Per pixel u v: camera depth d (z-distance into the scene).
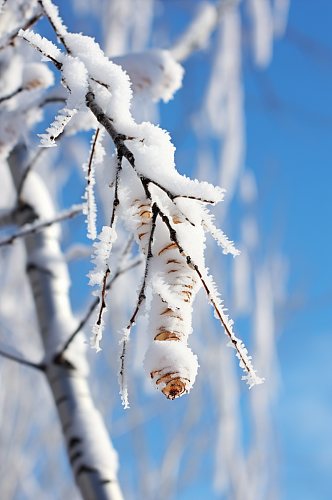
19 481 2.46
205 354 2.59
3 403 2.52
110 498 1.12
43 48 0.89
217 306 0.83
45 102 1.19
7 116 1.20
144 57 1.16
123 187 0.86
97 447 1.20
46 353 1.36
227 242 0.84
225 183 2.41
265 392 2.53
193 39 1.71
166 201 0.85
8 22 1.03
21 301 2.58
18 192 1.60
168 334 0.83
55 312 1.44
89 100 0.88
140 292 0.84
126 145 0.87
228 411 2.48
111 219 0.85
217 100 2.44
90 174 0.93
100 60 0.89
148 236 0.85
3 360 2.61
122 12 2.22
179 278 0.83
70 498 2.63
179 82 1.18
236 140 2.41
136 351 2.33
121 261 1.06
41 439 2.66
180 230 0.84
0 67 1.23
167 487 2.52
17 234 1.25
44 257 1.53
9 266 2.56
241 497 2.33
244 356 0.83
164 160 0.85
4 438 2.49
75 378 1.33
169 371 0.81
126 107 0.88
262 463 2.45
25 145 1.69
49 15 0.92
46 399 2.74
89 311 1.20
